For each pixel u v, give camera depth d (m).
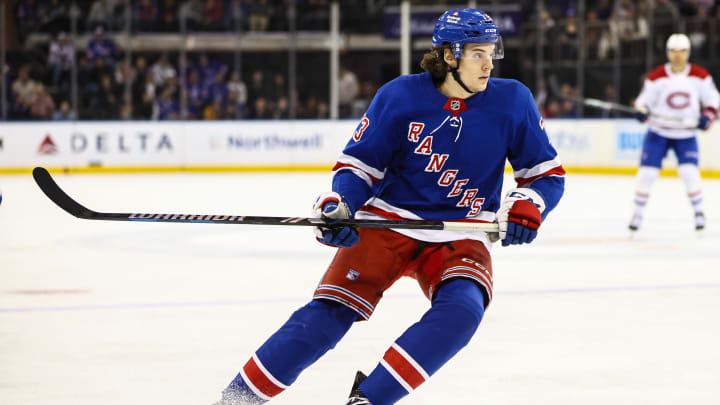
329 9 27.08
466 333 3.53
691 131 11.77
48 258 10.00
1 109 25.02
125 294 7.76
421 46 27.42
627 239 11.58
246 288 8.06
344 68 27.58
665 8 24.27
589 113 25.05
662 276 8.66
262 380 3.62
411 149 3.77
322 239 3.58
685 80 11.77
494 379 4.99
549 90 25.53
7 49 25.56
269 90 26.59
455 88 3.71
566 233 12.21
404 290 7.79
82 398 4.62
